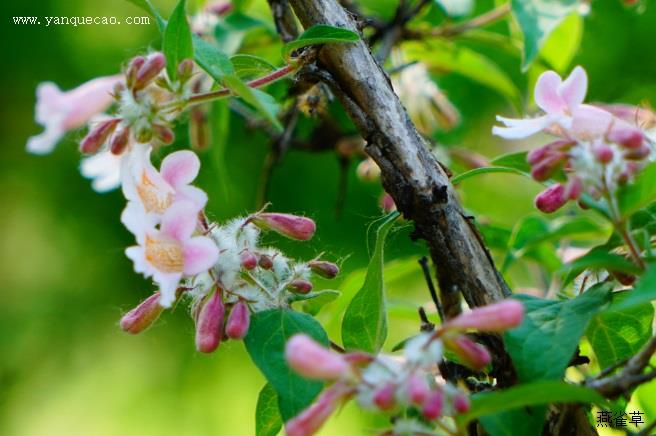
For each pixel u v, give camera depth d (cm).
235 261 76
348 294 83
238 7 89
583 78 75
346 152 91
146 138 75
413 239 77
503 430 74
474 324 73
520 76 103
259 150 109
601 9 103
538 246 85
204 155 103
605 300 75
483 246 77
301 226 77
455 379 76
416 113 91
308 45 77
